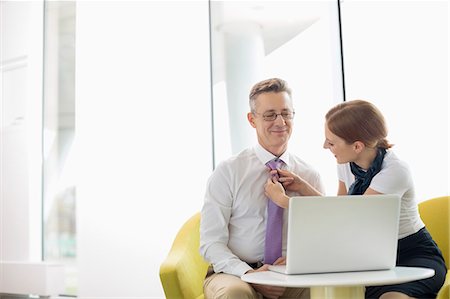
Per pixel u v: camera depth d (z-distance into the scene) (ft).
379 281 5.05
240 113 12.96
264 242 7.70
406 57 10.50
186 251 8.45
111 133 13.57
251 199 7.74
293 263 5.55
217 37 13.19
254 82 12.90
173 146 12.76
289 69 12.42
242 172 7.82
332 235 5.55
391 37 10.71
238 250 7.80
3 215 15.61
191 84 12.78
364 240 5.64
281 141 7.72
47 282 14.16
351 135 6.95
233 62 13.07
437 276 6.81
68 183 15.70
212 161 12.54
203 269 8.71
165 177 12.75
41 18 15.85
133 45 13.50
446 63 10.03
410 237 7.13
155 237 12.71
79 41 14.35
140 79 13.32
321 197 5.49
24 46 15.79
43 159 15.62
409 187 7.04
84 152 13.94
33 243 15.15
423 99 10.23
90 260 13.55
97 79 13.94
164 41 13.14
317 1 12.40
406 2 10.57
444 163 9.93
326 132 7.22
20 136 15.57
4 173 15.71
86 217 13.71
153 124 13.03
